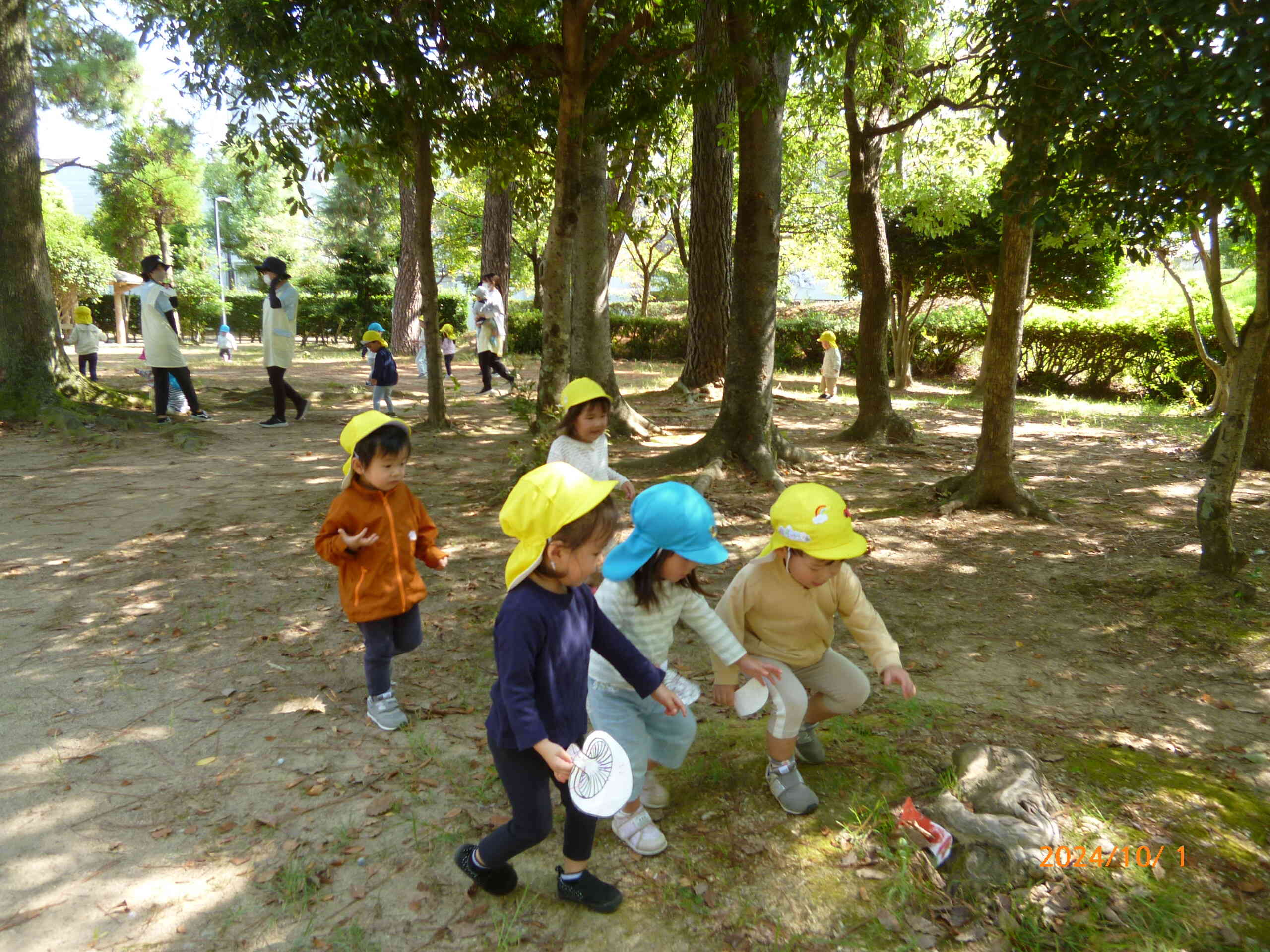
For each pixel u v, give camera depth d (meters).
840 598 2.90
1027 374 20.70
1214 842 2.77
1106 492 8.70
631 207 13.93
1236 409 5.53
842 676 3.01
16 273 10.52
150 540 6.29
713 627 2.77
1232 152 4.21
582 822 2.46
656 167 12.31
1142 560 6.26
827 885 2.61
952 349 23.56
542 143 10.14
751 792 3.10
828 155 20.55
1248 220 5.27
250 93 7.34
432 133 9.45
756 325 8.45
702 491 7.76
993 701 4.02
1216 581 5.56
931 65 9.80
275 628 4.77
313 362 22.27
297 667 4.28
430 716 3.79
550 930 2.47
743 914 2.52
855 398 17.44
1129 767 3.26
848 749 3.39
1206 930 2.39
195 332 37.03
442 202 32.69
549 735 2.34
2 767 3.31
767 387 8.66
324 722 3.72
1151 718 3.91
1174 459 10.68
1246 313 17.67
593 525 2.26
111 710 3.80
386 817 3.01
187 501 7.42
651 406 13.62
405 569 3.65
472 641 4.65
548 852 2.85
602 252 10.65
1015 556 6.40
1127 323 19.23
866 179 10.68
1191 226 5.61
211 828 2.95
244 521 6.83
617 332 28.02
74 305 35.78
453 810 3.05
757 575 2.86
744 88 7.63
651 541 2.64
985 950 2.36
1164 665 4.52
